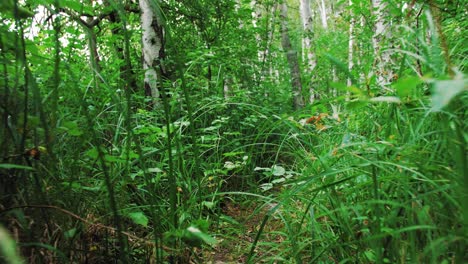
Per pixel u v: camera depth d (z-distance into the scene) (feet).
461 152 3.44
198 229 4.25
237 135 13.12
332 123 9.49
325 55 4.43
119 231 4.43
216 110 12.89
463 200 3.50
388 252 4.61
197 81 14.78
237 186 11.16
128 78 4.68
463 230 3.58
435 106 1.79
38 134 4.50
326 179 6.71
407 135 5.38
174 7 19.86
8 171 4.28
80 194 5.32
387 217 4.67
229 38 21.66
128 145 4.91
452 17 8.05
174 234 4.41
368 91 4.61
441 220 4.25
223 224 8.59
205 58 16.12
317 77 25.68
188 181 8.05
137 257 5.66
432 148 5.17
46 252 4.51
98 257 5.37
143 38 14.08
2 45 4.01
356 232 5.12
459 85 1.78
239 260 6.98
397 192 4.87
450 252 4.17
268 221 8.63
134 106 12.15
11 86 4.60
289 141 10.40
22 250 4.26
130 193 6.90
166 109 4.84
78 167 5.97
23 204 4.47
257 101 17.93
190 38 20.74
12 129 4.30
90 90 8.38
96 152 4.61
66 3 5.34
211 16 20.94
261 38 25.80
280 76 30.22
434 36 4.05
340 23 25.43
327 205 6.81
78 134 4.56
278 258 5.79
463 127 4.45
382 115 6.77
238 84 19.42
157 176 7.40
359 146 6.61
